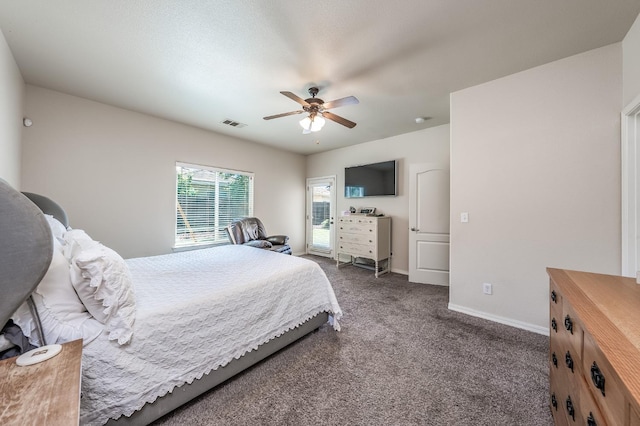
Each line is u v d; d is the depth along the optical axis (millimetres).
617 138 1944
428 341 2143
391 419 1360
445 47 2006
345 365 1822
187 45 1998
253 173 4996
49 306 1032
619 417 601
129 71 2383
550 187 2209
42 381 636
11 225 736
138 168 3461
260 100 3025
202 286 1711
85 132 3012
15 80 2223
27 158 2637
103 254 1197
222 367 1559
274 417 1374
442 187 3773
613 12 1642
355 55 2117
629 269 1866
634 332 717
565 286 1100
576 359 936
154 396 1252
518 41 1931
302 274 2186
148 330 1267
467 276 2684
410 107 3213
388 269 4586
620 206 1939
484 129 2549
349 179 5148
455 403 1467
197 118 3656
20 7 1607
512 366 1799
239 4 1590
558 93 2170
